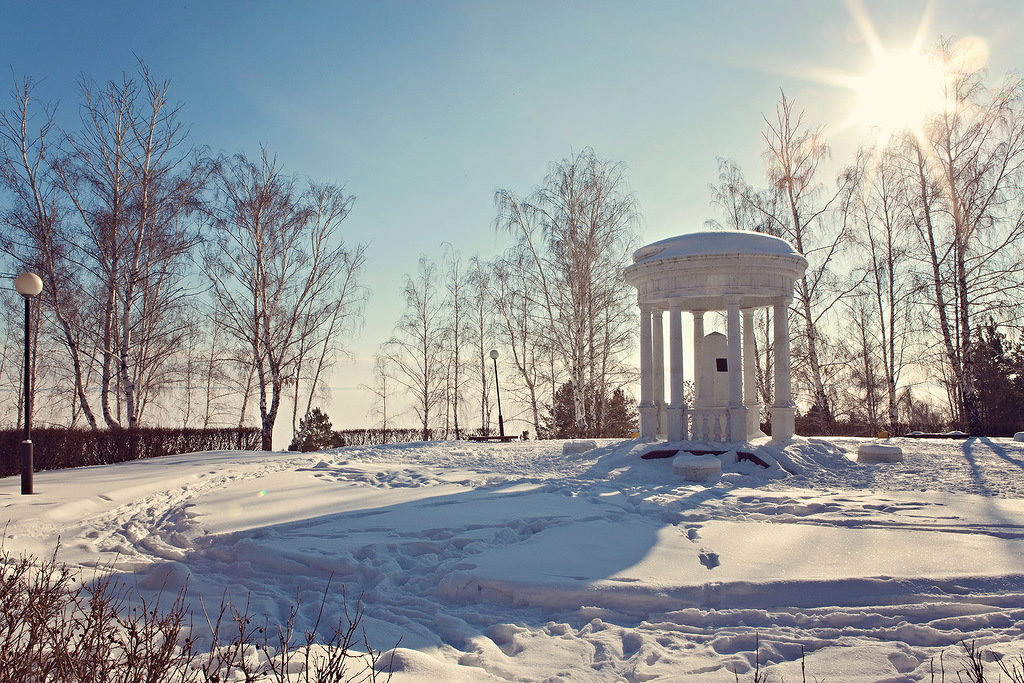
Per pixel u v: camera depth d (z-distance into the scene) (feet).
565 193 85.81
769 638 16.46
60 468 61.41
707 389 55.42
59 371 92.22
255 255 85.40
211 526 29.99
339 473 48.96
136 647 12.32
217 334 97.45
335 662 13.35
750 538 25.00
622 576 20.43
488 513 30.71
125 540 29.63
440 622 18.66
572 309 86.02
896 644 15.67
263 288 84.79
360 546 25.43
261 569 24.07
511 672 15.01
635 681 14.33
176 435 77.66
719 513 30.45
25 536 29.96
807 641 16.26
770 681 13.78
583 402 83.10
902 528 26.32
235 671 13.89
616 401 108.27
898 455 48.52
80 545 28.37
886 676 13.91
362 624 18.35
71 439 63.57
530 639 17.02
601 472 47.78
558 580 20.15
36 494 40.11
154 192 79.51
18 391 101.35
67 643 11.96
